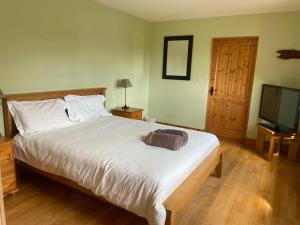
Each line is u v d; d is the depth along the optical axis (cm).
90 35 372
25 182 271
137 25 479
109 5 391
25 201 233
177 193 182
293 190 272
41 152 235
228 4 360
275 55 402
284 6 358
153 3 370
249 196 256
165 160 203
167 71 523
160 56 528
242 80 447
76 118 320
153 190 167
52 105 296
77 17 344
